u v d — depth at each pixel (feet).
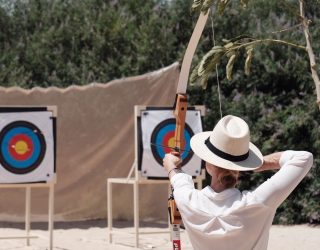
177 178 17.76
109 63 71.36
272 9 66.64
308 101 63.21
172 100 60.39
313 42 64.23
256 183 64.28
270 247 50.19
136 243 48.39
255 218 16.61
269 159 18.07
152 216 62.95
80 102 61.52
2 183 46.55
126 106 61.36
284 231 59.00
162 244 50.93
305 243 51.93
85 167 61.87
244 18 67.77
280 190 16.88
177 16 70.28
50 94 61.16
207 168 17.62
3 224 60.75
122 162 61.82
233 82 66.74
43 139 47.39
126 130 61.46
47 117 47.78
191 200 16.94
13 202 61.52
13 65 72.02
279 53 65.57
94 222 62.13
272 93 65.98
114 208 62.90
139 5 73.10
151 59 70.03
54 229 58.65
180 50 69.31
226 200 16.81
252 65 66.08
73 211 62.34
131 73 70.33
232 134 17.16
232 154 17.15
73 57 72.74
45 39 73.00
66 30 72.90
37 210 61.87
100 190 62.23
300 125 62.44
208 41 67.51
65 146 61.31
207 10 23.15
